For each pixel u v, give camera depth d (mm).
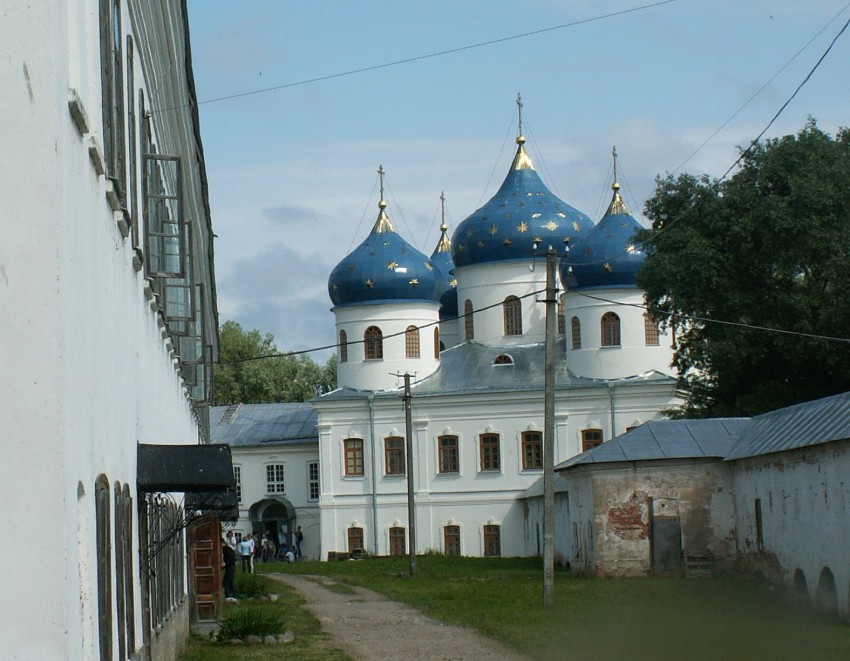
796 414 39188
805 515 34219
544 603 33438
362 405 74250
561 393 71375
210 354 37719
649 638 24844
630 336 71438
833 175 51938
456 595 38688
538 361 74625
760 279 53781
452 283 88125
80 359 9070
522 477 71750
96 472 10062
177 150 24109
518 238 76688
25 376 7930
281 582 49594
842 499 30641
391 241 76250
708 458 43906
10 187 7949
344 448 74375
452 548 72375
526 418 72000
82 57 9438
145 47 16938
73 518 8391
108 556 10633
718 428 45219
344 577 52438
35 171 7973
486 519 71875
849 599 29812
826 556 32031
